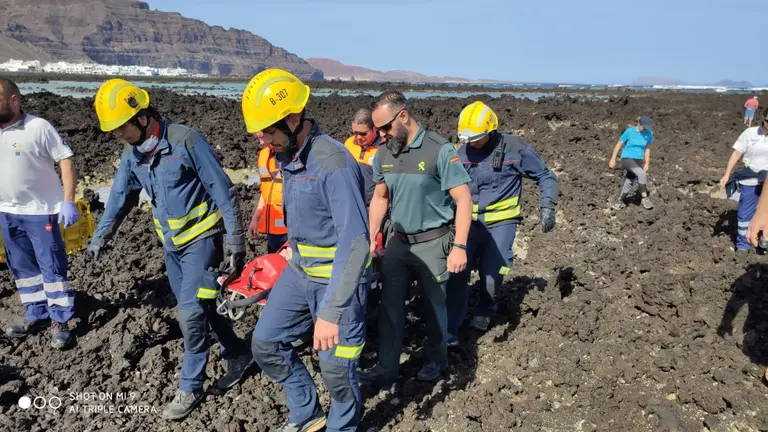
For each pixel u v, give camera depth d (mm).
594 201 9297
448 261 3686
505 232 4793
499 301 5609
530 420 3869
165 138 3600
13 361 4488
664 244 7137
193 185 3697
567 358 4500
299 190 3088
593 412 3912
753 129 6586
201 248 3760
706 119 20703
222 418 3898
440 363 4246
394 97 3609
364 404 4070
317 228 3141
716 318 5012
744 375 4270
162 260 6379
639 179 8906
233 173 11047
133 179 3928
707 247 6906
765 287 5281
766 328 4762
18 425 3762
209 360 4477
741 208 6742
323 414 3623
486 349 4777
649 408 3898
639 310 5434
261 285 3760
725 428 3746
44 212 4543
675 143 14836
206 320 3881
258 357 3393
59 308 4648
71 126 12930
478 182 4727
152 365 4430
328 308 2914
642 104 27672
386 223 4516
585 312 5141
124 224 7633
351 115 18922
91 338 4730
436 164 3654
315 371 4449
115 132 3514
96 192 9539
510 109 21672
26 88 37219
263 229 5043
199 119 16156
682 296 5453
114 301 5508
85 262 6359
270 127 2941
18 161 4371
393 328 4012
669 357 4449
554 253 7070
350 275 2924
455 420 3875
